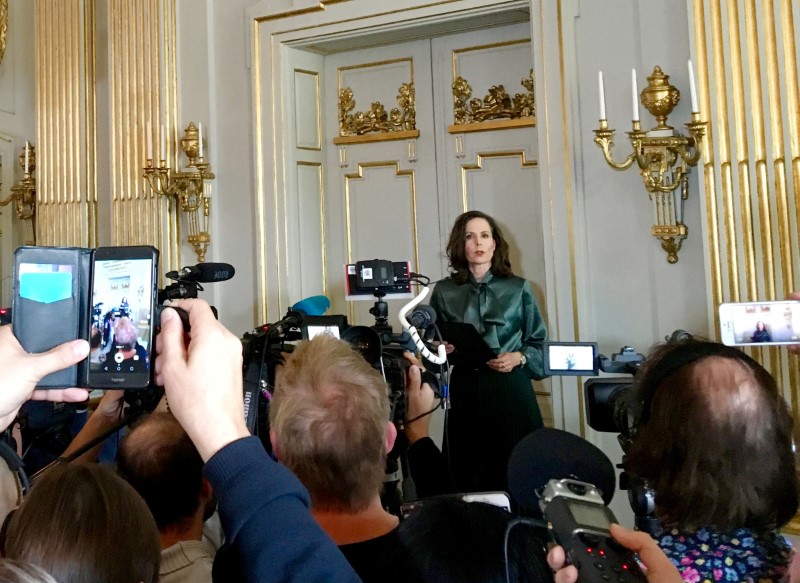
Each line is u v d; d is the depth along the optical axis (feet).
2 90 14.07
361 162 12.44
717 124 8.29
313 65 12.41
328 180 12.70
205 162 11.98
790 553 2.96
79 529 2.37
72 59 13.52
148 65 12.55
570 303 9.48
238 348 2.30
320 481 3.29
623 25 9.27
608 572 2.21
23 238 14.33
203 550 3.92
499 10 10.34
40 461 6.46
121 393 4.72
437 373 6.43
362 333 5.41
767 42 7.95
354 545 3.25
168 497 4.12
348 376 3.41
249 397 4.76
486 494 3.51
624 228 9.27
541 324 8.94
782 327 5.30
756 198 8.05
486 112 11.41
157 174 12.16
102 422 4.73
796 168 7.75
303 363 3.49
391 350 5.59
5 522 2.63
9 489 3.78
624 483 3.64
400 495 5.34
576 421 9.48
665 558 2.30
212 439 2.14
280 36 11.77
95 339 2.83
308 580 2.01
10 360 2.32
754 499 2.86
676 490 2.93
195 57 12.35
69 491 2.47
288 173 11.84
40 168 13.78
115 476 2.64
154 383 2.81
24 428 5.92
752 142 8.04
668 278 8.98
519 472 3.61
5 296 13.96
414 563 2.75
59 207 13.60
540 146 9.71
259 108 11.86
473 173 11.55
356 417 3.30
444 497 3.20
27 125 14.35
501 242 9.23
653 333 9.07
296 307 7.26
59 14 13.61
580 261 9.45
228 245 12.20
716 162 8.31
